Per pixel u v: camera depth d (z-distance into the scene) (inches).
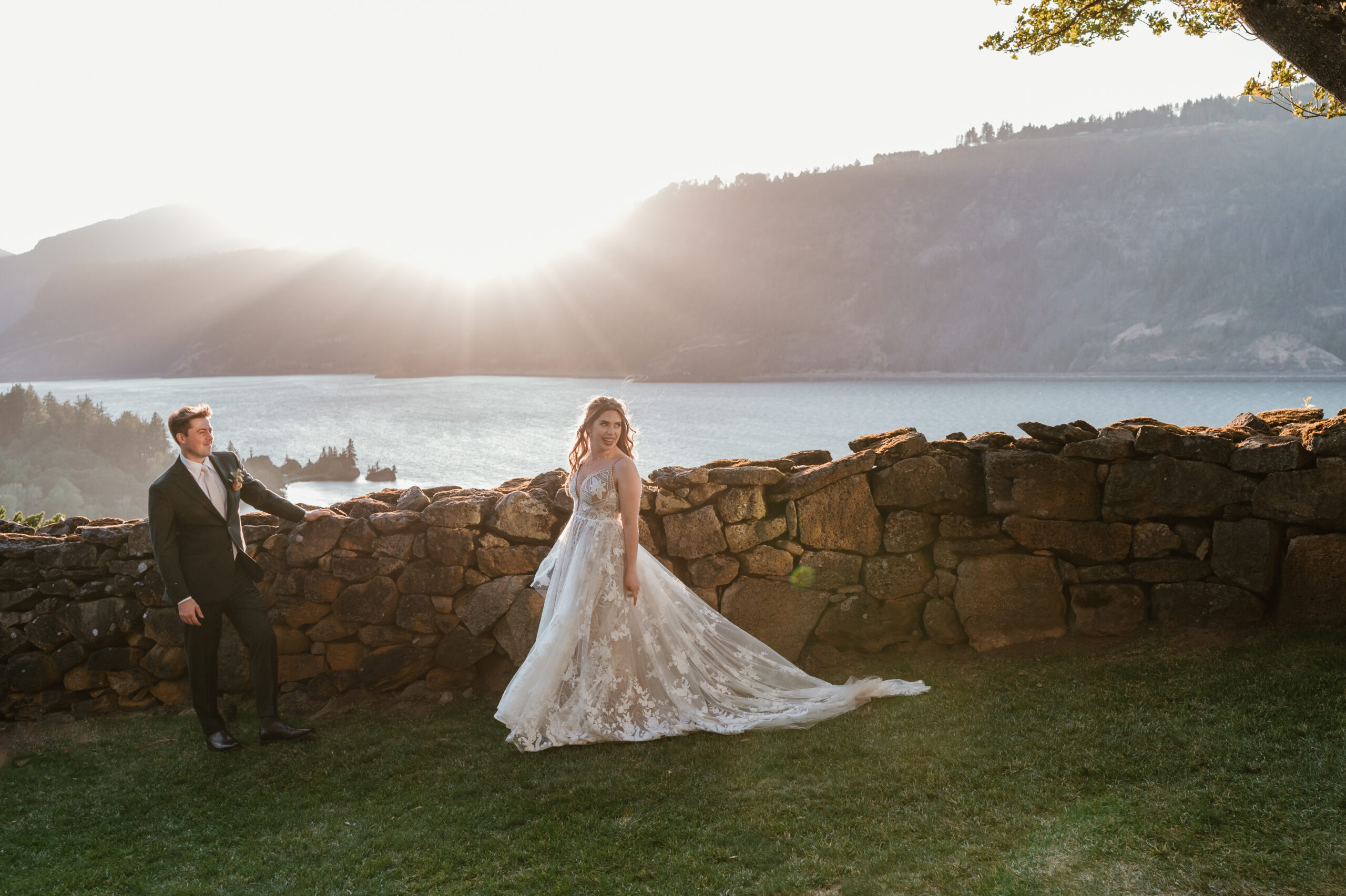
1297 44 147.8
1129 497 175.8
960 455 185.8
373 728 175.3
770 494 189.5
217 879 119.0
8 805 152.2
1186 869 97.7
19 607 205.8
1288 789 111.4
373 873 116.3
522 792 137.2
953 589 183.6
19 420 6663.4
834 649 186.5
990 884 99.1
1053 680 159.9
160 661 199.0
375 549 192.4
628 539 159.3
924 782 127.3
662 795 132.0
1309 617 162.9
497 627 187.9
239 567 174.9
